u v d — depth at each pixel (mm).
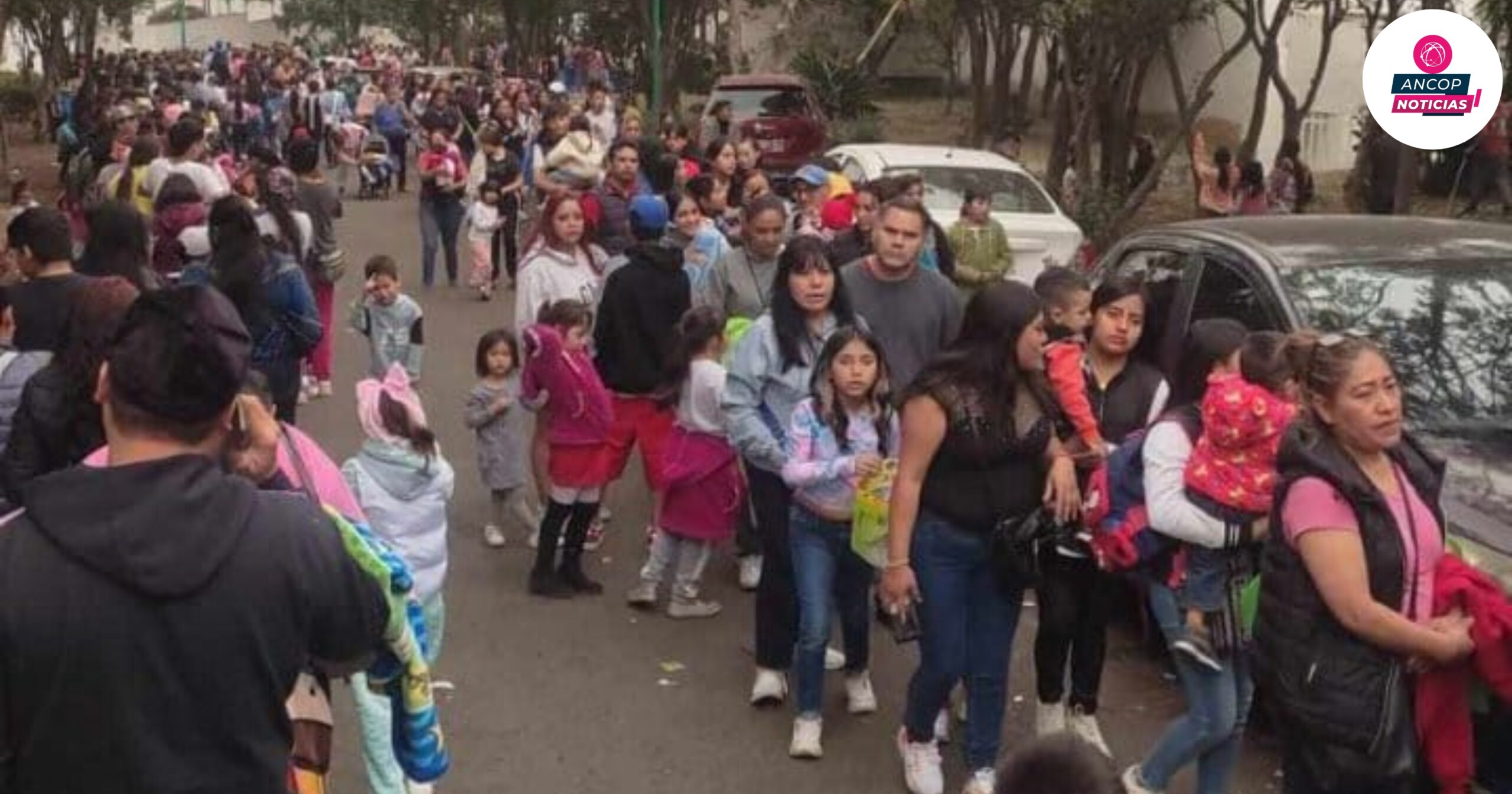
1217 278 6945
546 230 8633
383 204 27922
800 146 23172
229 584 2707
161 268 8469
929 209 13625
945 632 5422
